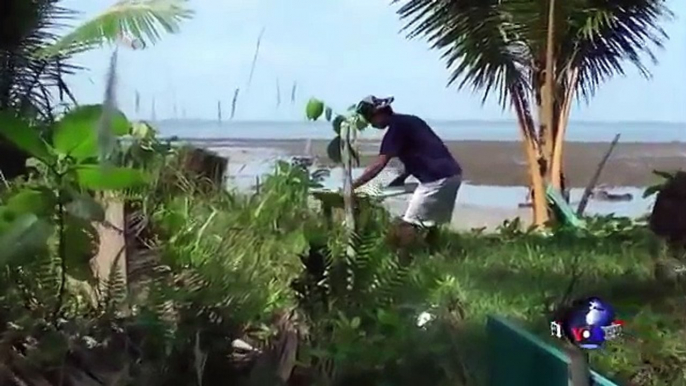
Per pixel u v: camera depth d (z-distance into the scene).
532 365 2.67
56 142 4.09
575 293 5.50
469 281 6.26
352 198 7.58
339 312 4.18
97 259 4.35
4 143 4.72
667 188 7.68
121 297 4.02
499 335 3.01
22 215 3.96
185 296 4.05
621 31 10.46
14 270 3.96
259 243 6.33
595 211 11.80
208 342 3.83
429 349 3.93
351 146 8.19
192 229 6.02
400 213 8.65
